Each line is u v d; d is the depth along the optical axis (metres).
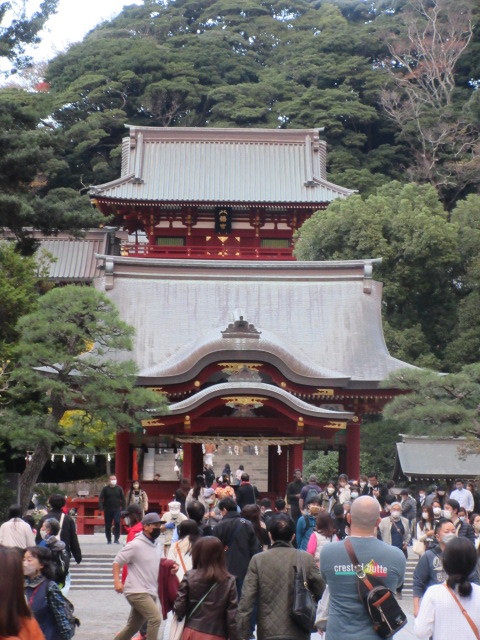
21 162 31.89
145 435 44.44
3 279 40.66
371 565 10.99
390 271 68.00
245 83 115.06
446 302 70.12
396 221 67.62
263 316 53.44
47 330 34.78
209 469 40.16
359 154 105.94
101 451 50.62
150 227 86.88
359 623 10.91
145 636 18.03
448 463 46.81
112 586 28.80
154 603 16.44
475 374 37.16
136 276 54.69
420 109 107.25
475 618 10.38
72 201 33.50
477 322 67.81
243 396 41.72
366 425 58.03
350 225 67.62
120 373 35.50
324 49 120.75
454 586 10.52
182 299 53.94
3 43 31.98
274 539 13.44
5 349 37.75
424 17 121.25
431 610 10.48
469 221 71.62
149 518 16.56
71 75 118.06
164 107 115.75
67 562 17.23
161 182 87.25
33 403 39.38
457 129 104.25
